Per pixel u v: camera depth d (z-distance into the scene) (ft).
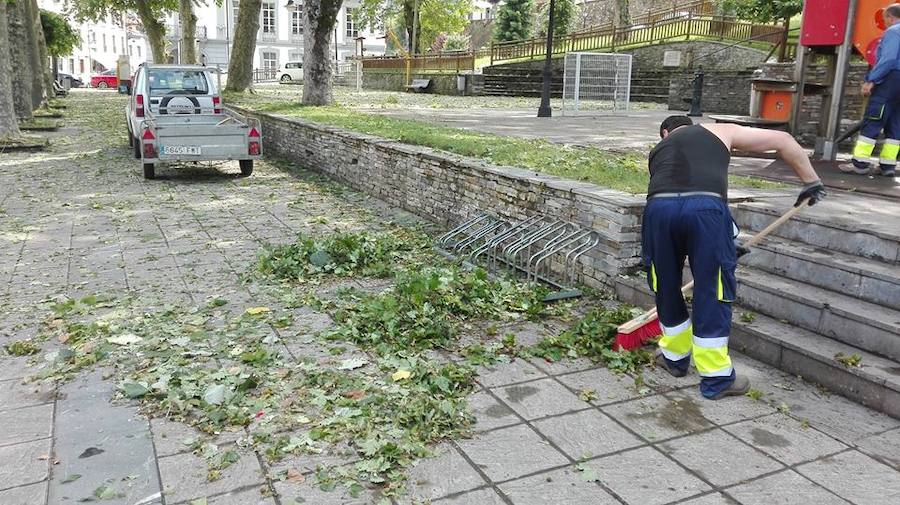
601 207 18.83
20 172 40.01
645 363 14.85
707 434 11.98
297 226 27.84
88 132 61.77
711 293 12.89
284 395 13.17
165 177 39.63
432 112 59.82
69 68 196.54
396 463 11.00
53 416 12.47
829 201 18.81
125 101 105.29
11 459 11.05
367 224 28.32
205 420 12.24
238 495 10.16
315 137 41.11
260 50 206.08
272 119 49.32
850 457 11.23
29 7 77.61
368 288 19.94
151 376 13.92
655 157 13.65
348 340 15.96
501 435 11.91
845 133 26.58
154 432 11.93
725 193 13.00
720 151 13.16
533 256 19.79
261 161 46.62
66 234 26.11
